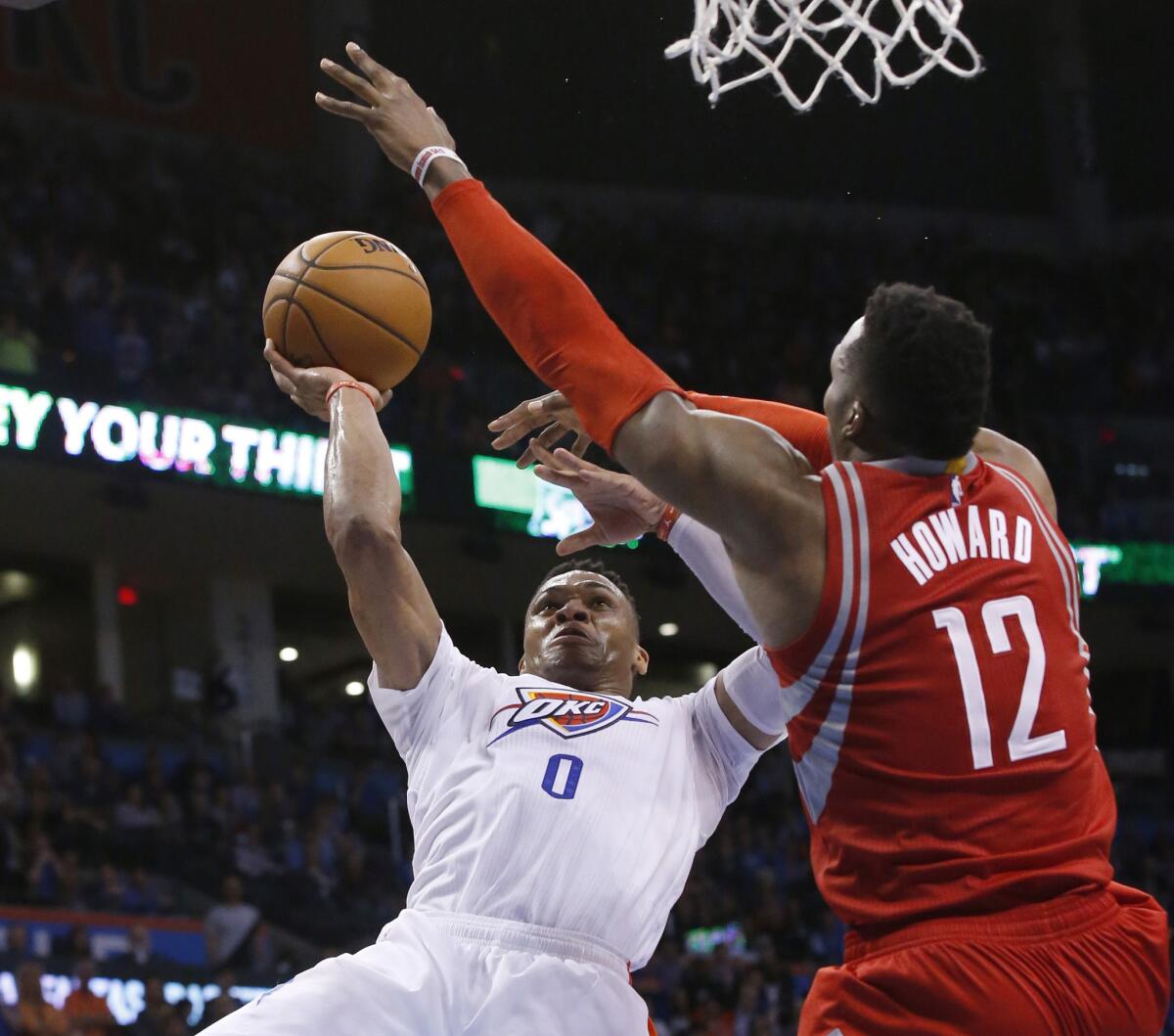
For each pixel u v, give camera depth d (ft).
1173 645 115.14
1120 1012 11.70
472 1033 15.60
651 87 111.86
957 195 122.42
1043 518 13.04
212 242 98.43
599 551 101.86
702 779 17.98
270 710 99.76
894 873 12.00
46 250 89.76
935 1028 11.59
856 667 12.09
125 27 103.96
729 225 118.01
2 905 61.05
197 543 96.58
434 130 14.40
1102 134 125.70
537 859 16.24
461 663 17.56
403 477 92.38
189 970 58.65
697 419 12.35
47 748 79.41
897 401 12.39
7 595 97.30
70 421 81.56
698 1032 63.21
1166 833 96.89
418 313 17.71
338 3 111.14
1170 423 114.62
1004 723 11.96
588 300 13.07
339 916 72.74
